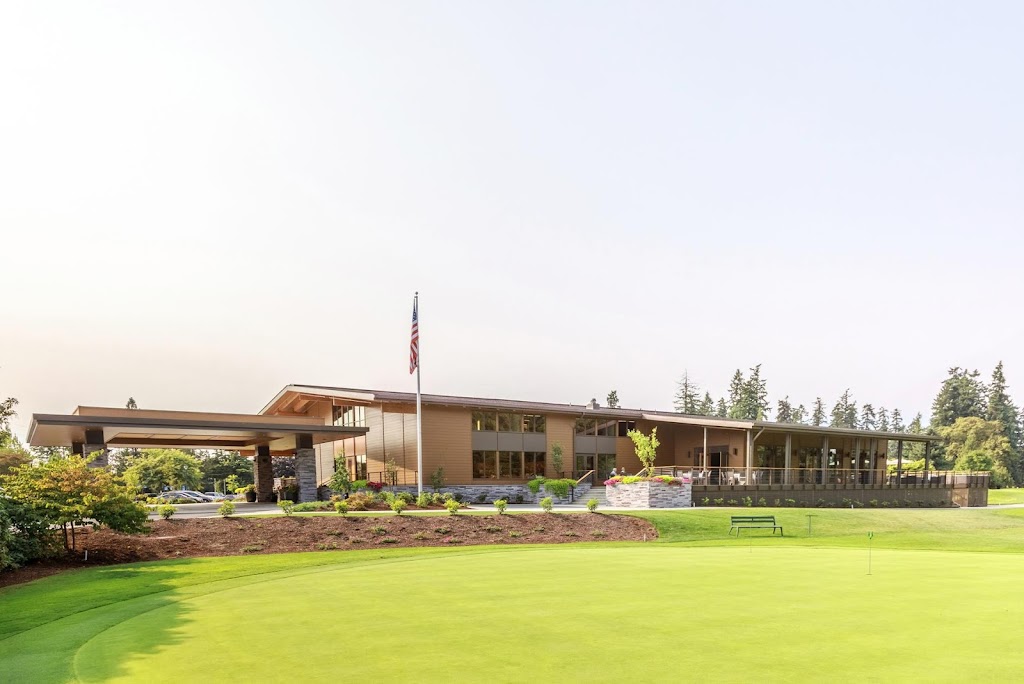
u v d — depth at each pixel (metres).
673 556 15.69
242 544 18.95
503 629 7.77
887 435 40.81
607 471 42.62
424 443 35.47
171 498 42.91
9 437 45.56
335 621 8.45
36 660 7.11
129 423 26.58
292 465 62.69
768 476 36.06
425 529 21.94
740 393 100.25
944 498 42.75
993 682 5.64
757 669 6.05
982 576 11.82
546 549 18.41
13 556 15.32
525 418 39.62
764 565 13.65
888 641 7.02
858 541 22.97
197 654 7.01
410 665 6.36
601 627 7.80
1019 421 100.31
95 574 14.55
